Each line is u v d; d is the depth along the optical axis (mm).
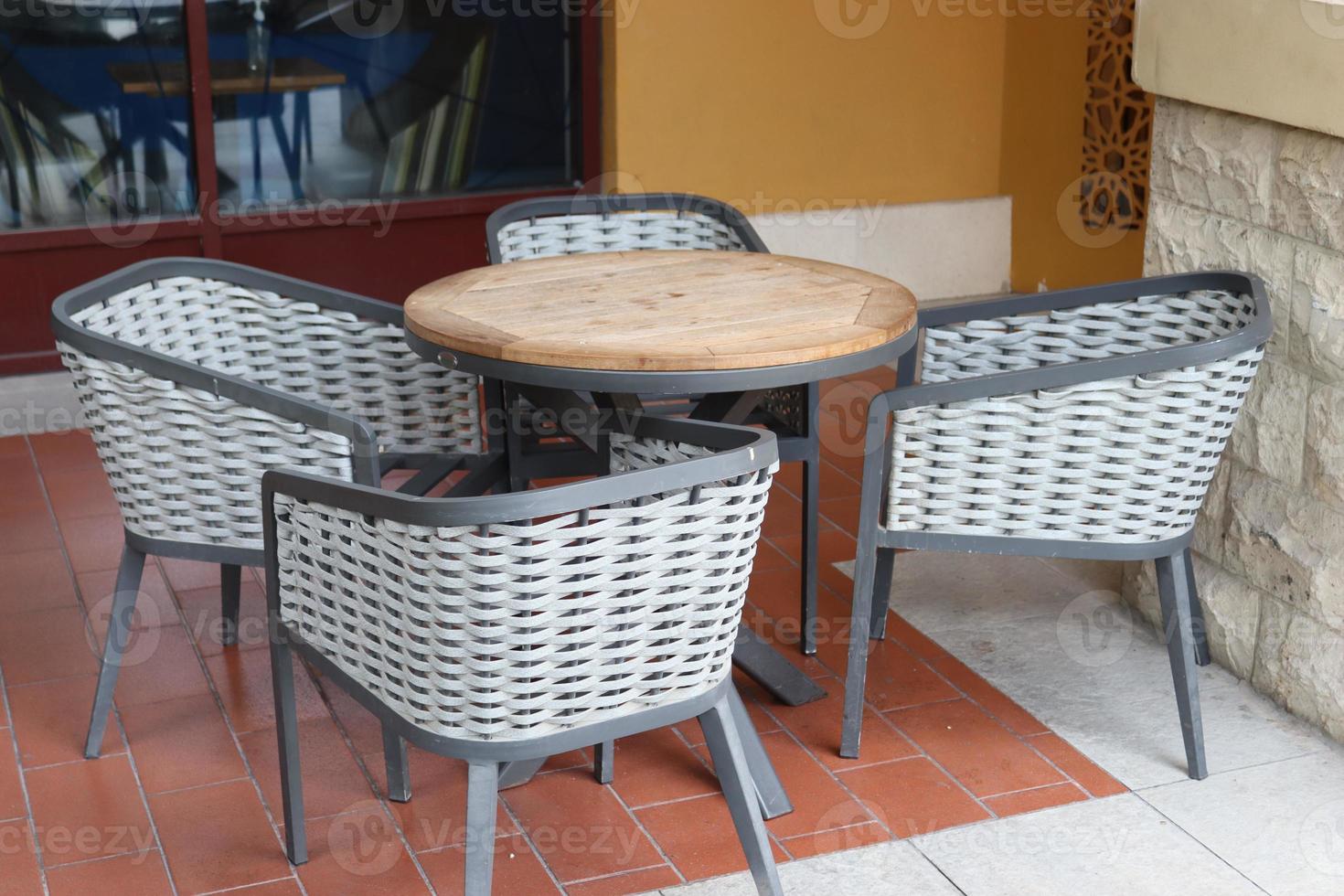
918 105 5301
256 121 4629
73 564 3498
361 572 1938
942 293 5586
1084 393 2449
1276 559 2822
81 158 4461
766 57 5023
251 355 3025
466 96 4855
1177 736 2766
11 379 4410
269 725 2828
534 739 1941
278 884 2352
